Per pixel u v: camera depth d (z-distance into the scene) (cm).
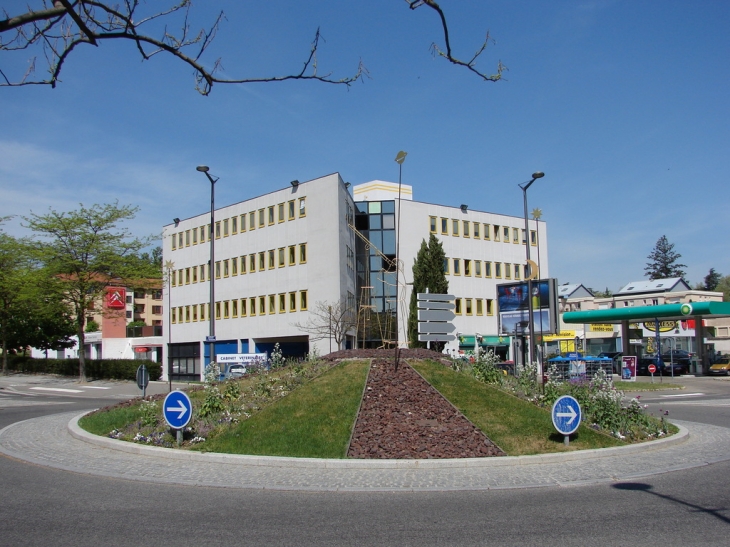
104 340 6712
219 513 789
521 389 1609
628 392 3180
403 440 1216
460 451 1171
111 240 4225
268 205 4738
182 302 5391
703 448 1295
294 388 1538
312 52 518
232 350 4903
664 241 11481
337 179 4322
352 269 4847
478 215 5722
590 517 762
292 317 4478
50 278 4147
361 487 952
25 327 5788
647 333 6450
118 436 1342
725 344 7794
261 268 4741
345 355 1797
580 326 6544
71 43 483
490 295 5672
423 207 5434
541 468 1093
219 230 5119
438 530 708
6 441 1385
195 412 1409
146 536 678
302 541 662
